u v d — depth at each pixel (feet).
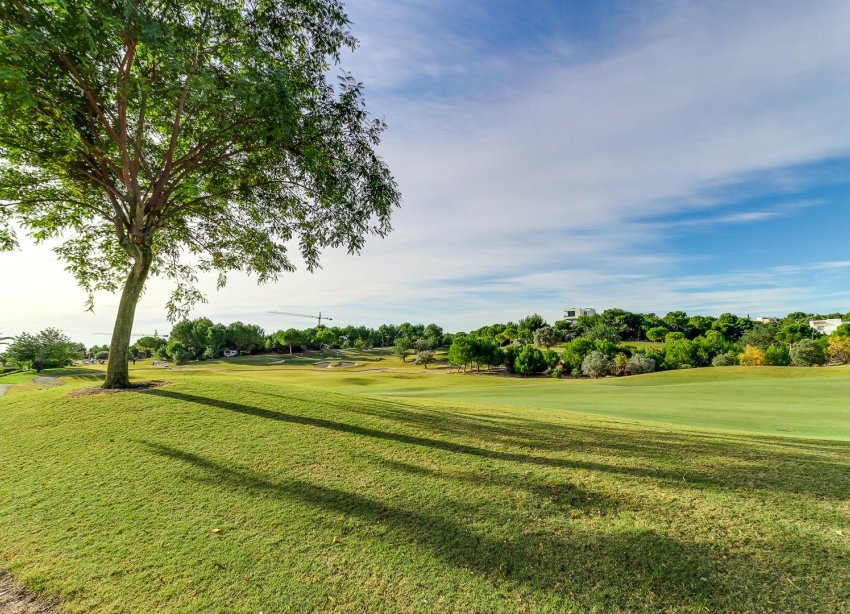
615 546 13.39
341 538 14.57
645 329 395.34
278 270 48.83
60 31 23.56
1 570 13.64
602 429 28.58
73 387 39.65
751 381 98.12
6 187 35.94
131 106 34.55
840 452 22.31
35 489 19.26
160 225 39.14
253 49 30.12
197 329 312.91
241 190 41.50
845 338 207.72
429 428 27.66
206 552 14.05
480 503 16.63
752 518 14.67
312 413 30.78
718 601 10.89
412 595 11.68
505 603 11.23
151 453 22.89
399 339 332.19
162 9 30.58
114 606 11.77
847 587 11.03
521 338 364.17
